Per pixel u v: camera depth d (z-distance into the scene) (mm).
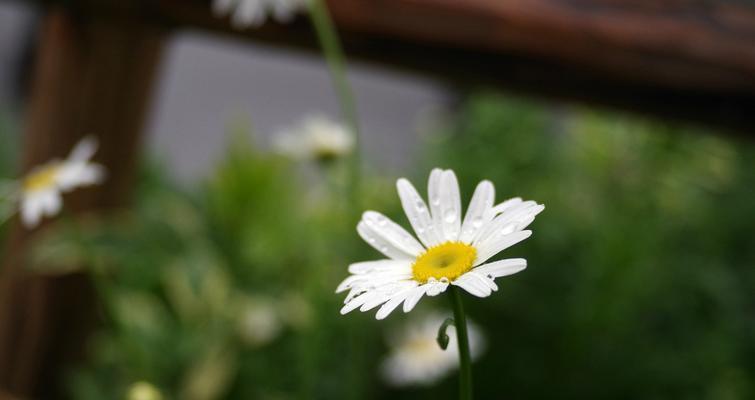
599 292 792
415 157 1035
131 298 777
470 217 312
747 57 505
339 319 768
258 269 891
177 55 2637
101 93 675
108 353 745
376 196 900
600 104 542
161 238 814
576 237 852
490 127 938
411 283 299
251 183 919
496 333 816
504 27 512
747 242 860
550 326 806
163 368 760
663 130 814
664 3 516
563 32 508
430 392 795
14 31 2189
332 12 523
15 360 729
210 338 793
